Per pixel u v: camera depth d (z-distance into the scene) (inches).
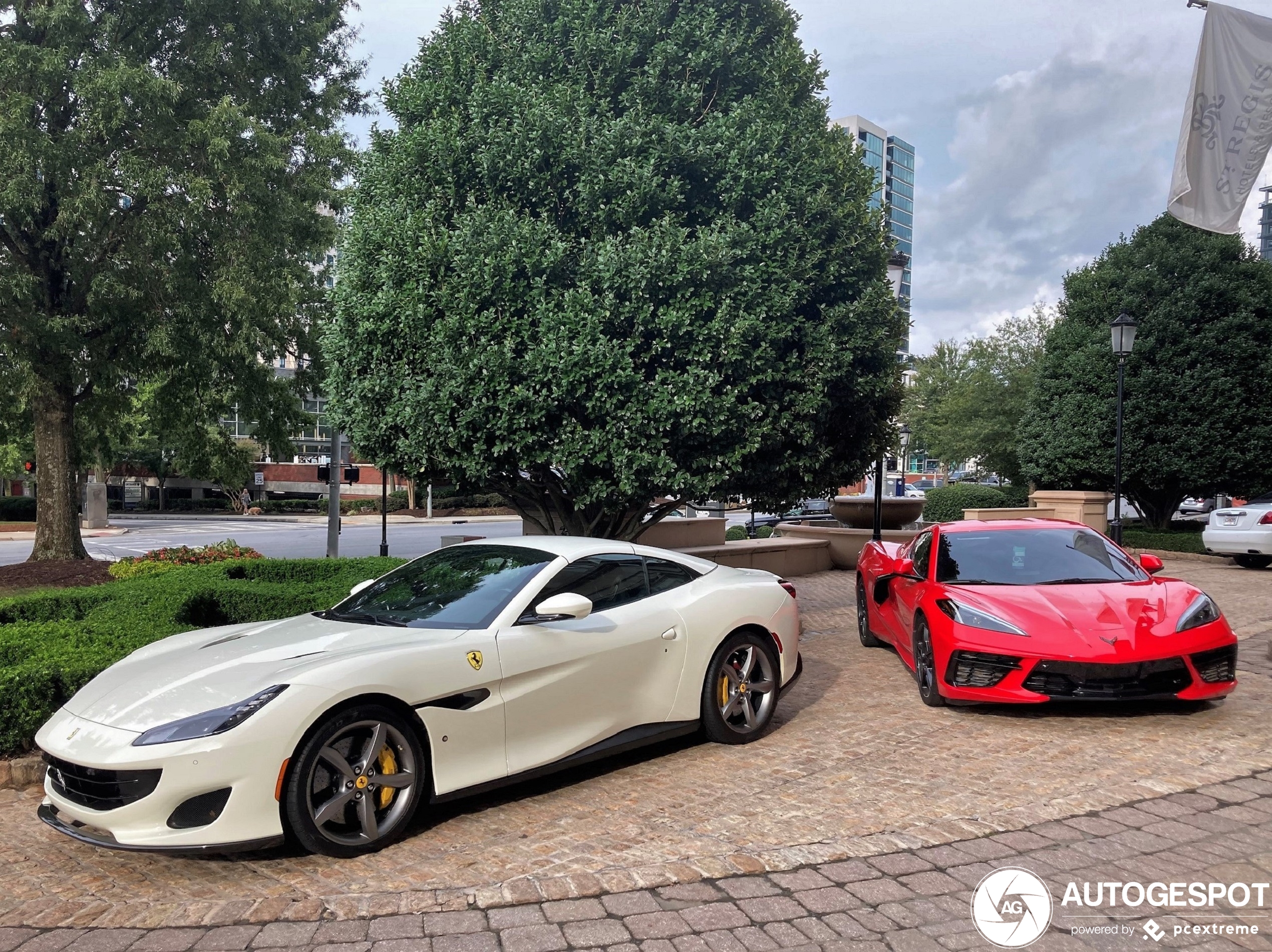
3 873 150.4
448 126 333.7
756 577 237.6
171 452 2014.0
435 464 333.7
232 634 191.6
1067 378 754.2
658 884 139.4
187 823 142.4
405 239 320.5
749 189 333.1
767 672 225.6
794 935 123.3
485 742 171.5
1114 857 147.8
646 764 204.5
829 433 379.6
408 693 160.2
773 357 321.7
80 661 213.5
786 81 365.7
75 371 638.5
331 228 669.3
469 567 206.8
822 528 639.8
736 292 312.3
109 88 532.1
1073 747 208.8
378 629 181.5
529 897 135.0
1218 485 709.9
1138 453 711.7
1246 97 291.3
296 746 147.7
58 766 152.6
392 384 325.4
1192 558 681.6
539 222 312.7
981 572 265.0
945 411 1510.8
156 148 569.6
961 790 181.0
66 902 137.4
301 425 742.5
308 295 654.5
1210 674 226.4
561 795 184.2
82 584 551.5
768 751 212.4
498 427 302.5
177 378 698.2
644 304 304.8
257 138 591.2
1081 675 217.8
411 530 1429.6
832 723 236.7
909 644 282.7
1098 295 749.3
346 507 2092.8
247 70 651.5
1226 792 177.2
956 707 249.0
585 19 341.1
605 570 206.2
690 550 510.0
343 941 123.3
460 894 136.9
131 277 599.8
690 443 322.0
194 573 378.3
